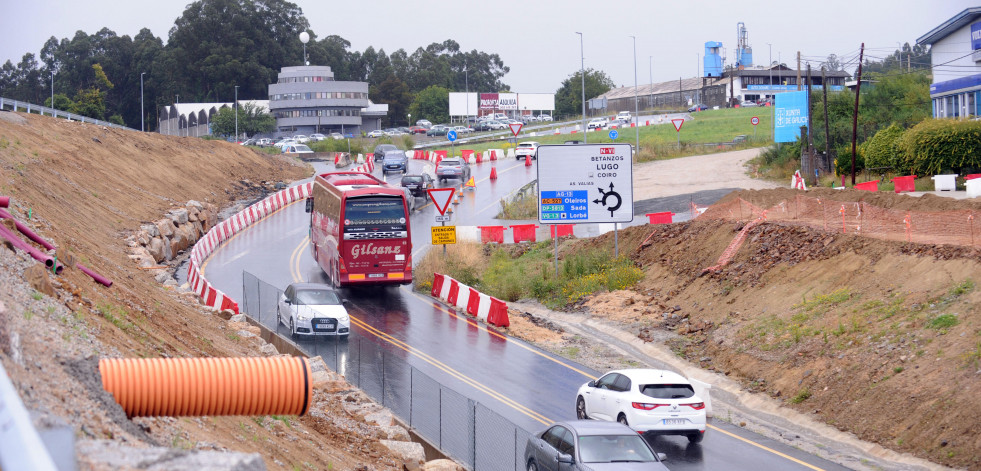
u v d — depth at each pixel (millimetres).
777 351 24719
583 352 27859
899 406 19469
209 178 58906
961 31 65812
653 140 94062
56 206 32375
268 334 27656
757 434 20219
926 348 20734
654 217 43906
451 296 34875
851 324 23703
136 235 37156
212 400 9352
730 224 35719
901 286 24516
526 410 21547
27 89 190375
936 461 17422
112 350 12172
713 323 29094
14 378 7957
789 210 37375
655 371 19672
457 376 24484
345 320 27625
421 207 57969
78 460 6164
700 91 168625
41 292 13602
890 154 55000
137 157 52062
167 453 6398
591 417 20234
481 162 87000
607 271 36875
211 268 39219
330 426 15664
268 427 13359
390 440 16062
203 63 173750
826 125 61344
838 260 28203
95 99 142250
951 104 65188
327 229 36469
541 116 179625
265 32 182125
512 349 27859
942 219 28750
